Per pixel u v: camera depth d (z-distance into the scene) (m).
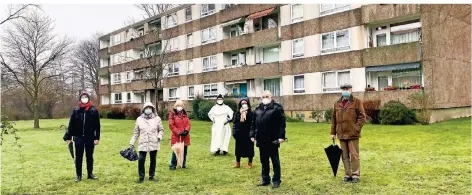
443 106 23.50
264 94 8.15
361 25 25.88
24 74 31.48
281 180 8.52
